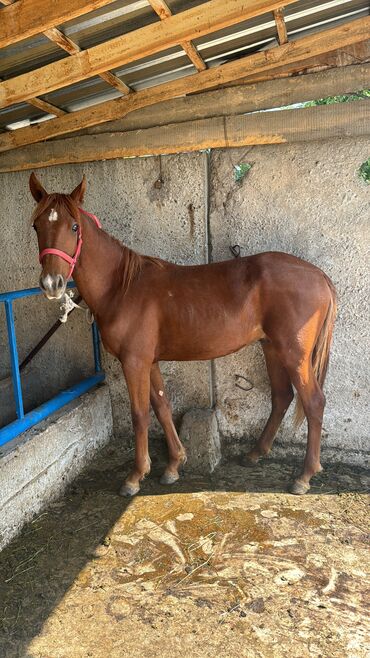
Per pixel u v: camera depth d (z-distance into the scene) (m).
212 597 1.94
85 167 3.18
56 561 2.20
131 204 3.13
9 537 2.34
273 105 2.77
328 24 2.57
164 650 1.71
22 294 2.51
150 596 1.96
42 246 2.26
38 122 3.19
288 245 2.88
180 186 3.00
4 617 1.89
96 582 2.06
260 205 2.88
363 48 2.60
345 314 2.85
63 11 1.92
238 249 2.95
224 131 2.82
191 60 2.56
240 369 3.07
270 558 2.15
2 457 2.32
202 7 2.09
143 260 2.68
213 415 3.09
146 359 2.58
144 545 2.29
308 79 2.69
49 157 3.18
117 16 2.15
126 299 2.55
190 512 2.53
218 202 2.96
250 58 2.64
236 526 2.39
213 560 2.16
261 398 3.07
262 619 1.82
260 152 2.83
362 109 2.58
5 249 3.50
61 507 2.64
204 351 2.61
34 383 3.63
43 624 1.85
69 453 2.86
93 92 2.83
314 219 2.81
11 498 2.35
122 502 2.65
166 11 2.09
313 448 2.64
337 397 2.94
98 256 2.53
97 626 1.83
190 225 3.03
